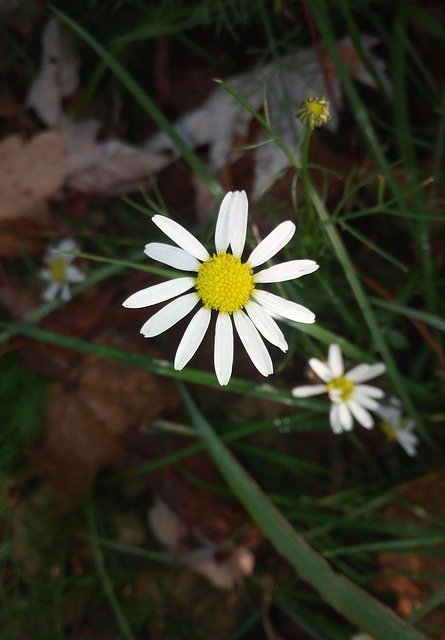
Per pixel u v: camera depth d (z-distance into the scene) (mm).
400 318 175
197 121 170
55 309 171
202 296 113
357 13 169
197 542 174
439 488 169
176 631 175
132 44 166
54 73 169
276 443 180
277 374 173
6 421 170
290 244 154
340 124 171
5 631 171
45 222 172
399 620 137
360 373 150
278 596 172
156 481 175
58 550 176
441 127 156
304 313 113
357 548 160
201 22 157
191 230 170
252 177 167
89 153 170
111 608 178
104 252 173
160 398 173
